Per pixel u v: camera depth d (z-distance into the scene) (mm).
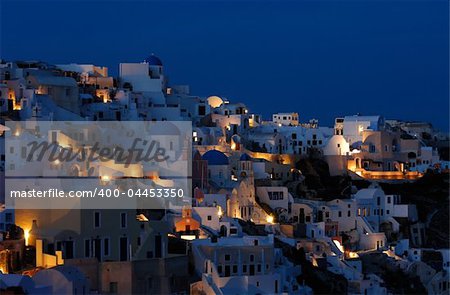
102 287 181125
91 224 186000
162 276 186375
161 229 189500
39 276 170750
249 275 193250
